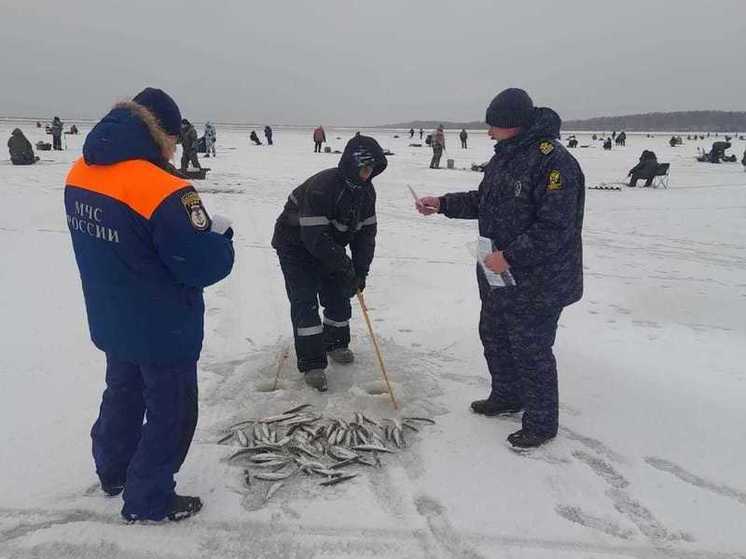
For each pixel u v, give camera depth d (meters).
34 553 2.42
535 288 3.12
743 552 2.58
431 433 3.49
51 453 3.11
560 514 2.79
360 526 2.65
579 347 4.95
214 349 4.69
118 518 2.62
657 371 4.47
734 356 4.82
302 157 28.08
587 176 22.02
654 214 12.97
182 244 2.21
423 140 61.25
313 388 3.98
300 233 3.88
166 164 2.42
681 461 3.28
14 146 18.44
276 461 3.08
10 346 4.52
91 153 2.23
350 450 3.22
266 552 2.47
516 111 3.01
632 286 7.04
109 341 2.42
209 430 3.43
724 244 9.80
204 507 2.73
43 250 7.66
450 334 5.14
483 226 3.30
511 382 3.60
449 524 2.68
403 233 10.12
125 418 2.64
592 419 3.71
